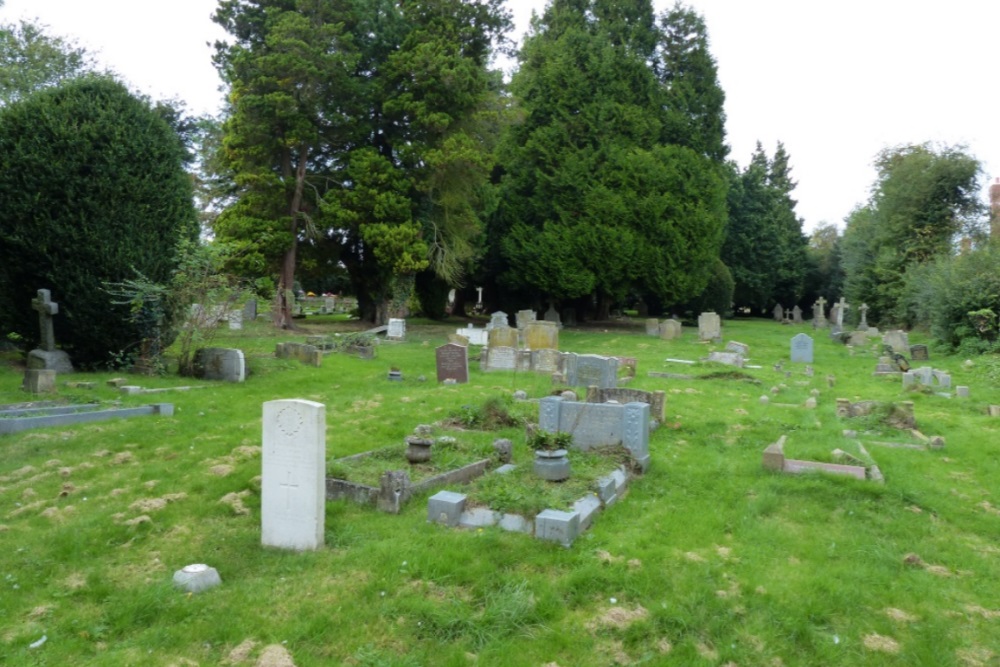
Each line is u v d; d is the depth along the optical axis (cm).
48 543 682
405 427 1198
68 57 3275
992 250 2736
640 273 3722
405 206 3039
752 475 938
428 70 3072
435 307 4344
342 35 2944
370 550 652
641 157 3722
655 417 1255
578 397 1400
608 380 1653
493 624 529
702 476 934
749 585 599
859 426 1270
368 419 1266
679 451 1078
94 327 1742
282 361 2009
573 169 3703
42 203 1667
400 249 2997
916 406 1552
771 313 6488
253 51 2850
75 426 1146
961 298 2553
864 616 561
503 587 584
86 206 1691
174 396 1473
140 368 1789
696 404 1482
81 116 1727
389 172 3028
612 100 3847
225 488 842
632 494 860
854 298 4122
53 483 865
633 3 4281
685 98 4109
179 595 570
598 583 591
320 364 2034
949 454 1097
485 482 815
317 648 498
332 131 3069
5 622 535
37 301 1672
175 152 1892
